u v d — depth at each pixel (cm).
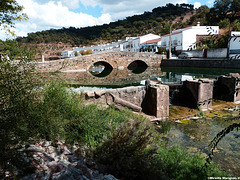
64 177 197
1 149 201
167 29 8556
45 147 284
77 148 331
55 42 12688
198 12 9350
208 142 597
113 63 3566
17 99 253
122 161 264
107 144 296
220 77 1114
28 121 268
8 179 190
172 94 1080
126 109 723
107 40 13412
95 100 736
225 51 2777
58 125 318
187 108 941
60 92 373
